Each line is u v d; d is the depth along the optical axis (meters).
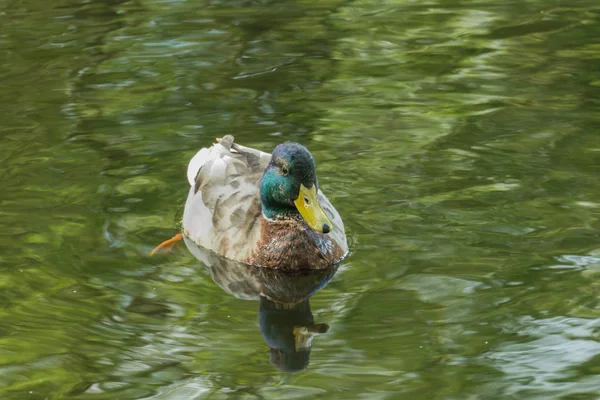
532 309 10.98
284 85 17.94
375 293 11.59
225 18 21.55
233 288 12.09
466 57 19.14
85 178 14.66
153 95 17.52
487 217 13.28
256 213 12.98
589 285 11.44
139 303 11.50
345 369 9.99
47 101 17.31
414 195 13.99
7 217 13.48
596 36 19.97
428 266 12.13
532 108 16.67
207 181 13.52
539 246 12.45
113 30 20.83
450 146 15.41
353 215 13.53
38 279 11.96
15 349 10.36
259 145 15.51
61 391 9.64
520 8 22.02
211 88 17.81
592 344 10.22
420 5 22.44
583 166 14.59
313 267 12.54
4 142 15.75
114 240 13.02
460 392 9.48
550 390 9.45
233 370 10.05
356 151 15.36
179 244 13.16
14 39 20.36
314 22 21.34
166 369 10.05
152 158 15.27
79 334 10.72
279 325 11.05
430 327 10.73
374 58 19.22
